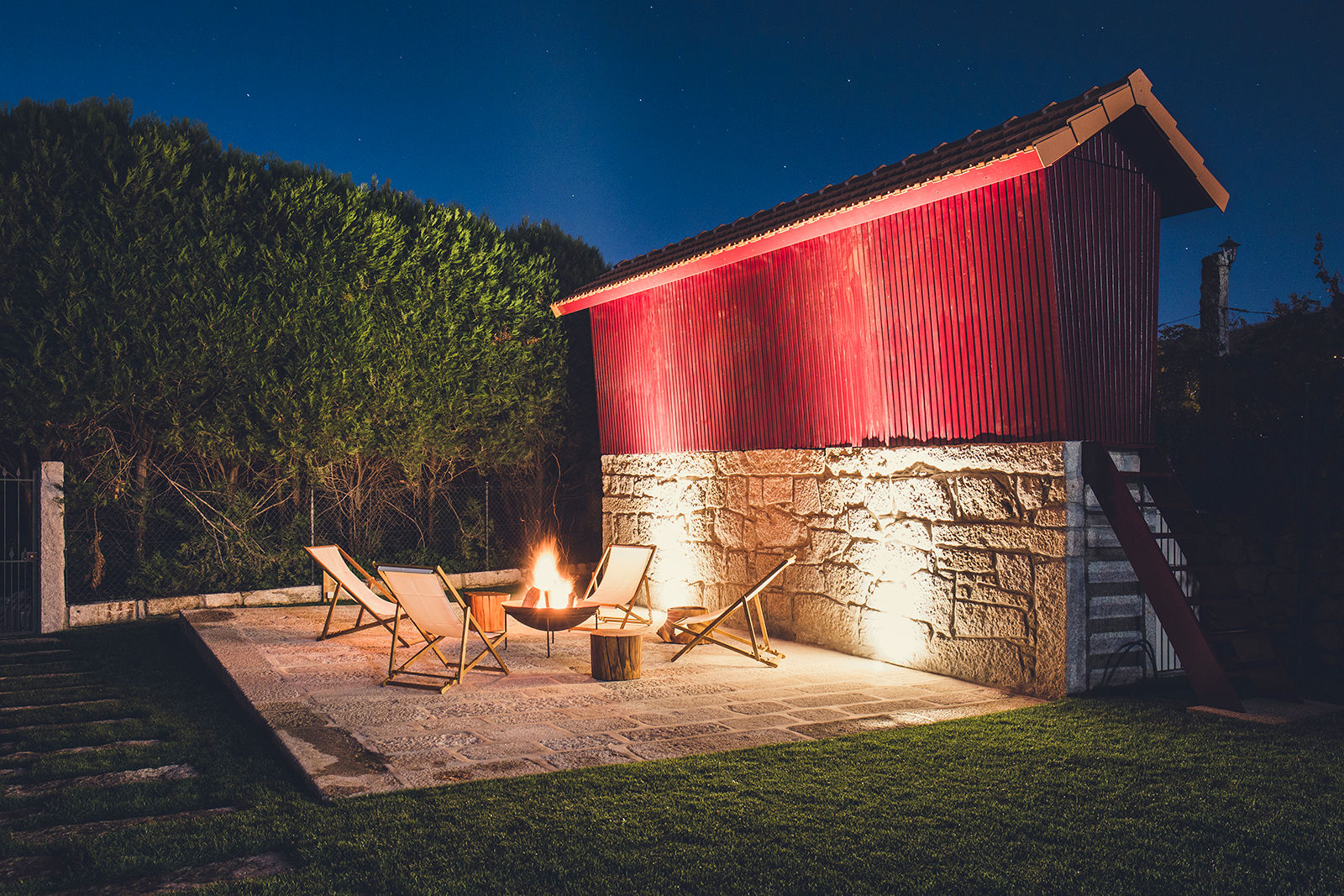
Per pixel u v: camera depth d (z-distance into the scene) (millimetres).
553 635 8617
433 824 3988
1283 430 7746
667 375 11461
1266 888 3457
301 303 11328
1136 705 6426
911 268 7992
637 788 4504
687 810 4203
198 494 11305
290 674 7223
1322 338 7512
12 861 3752
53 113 10211
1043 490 6910
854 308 8648
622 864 3572
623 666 7332
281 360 11375
